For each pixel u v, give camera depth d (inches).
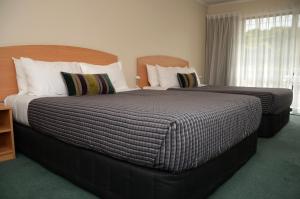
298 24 172.9
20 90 93.2
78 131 58.2
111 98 78.8
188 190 48.4
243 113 70.1
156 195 45.8
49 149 69.4
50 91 92.4
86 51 118.6
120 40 136.9
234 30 196.1
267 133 112.9
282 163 81.0
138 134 46.5
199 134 48.3
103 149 52.8
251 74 195.0
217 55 207.3
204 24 212.2
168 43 172.4
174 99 77.1
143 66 151.5
